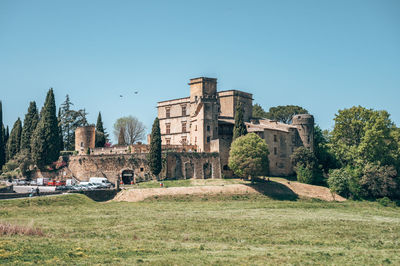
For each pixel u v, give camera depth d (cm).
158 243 4416
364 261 3788
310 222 6153
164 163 9712
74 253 3716
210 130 10575
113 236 4791
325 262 3697
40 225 5272
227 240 4781
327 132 13500
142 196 8144
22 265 3247
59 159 11294
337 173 9844
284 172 11031
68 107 15288
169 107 12812
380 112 11550
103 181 9706
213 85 11706
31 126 12825
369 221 6631
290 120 15925
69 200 7262
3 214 5959
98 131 13562
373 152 9969
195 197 8319
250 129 10656
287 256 3859
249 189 8956
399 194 9788
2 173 12225
